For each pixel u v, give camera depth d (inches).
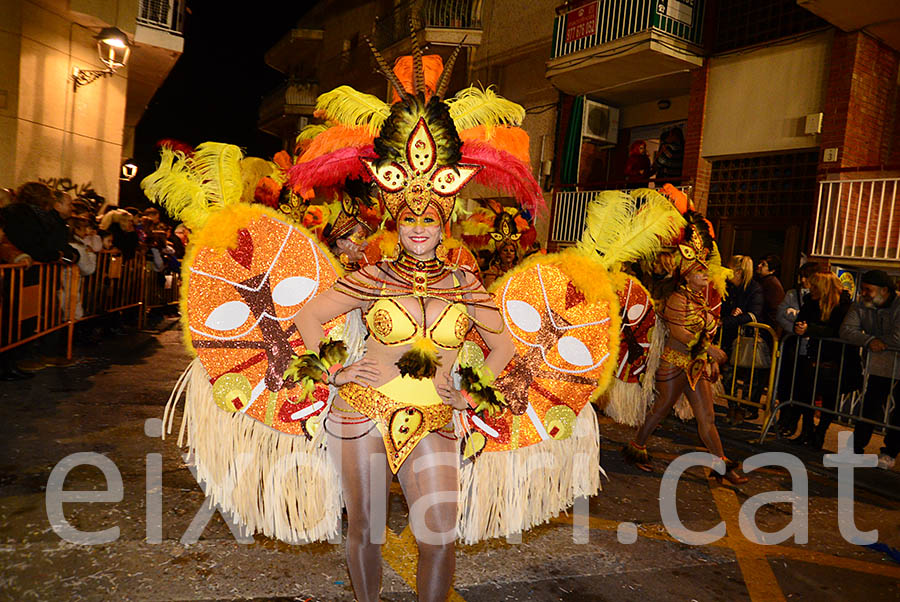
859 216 337.1
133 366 285.9
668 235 137.6
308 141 121.6
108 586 103.5
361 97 104.4
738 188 408.2
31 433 177.2
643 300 172.9
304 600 104.1
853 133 338.0
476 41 598.2
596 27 450.6
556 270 132.4
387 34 703.7
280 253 123.1
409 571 118.5
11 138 433.4
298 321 93.0
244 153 126.9
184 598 101.7
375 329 89.4
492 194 561.3
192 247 120.3
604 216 135.4
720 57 410.9
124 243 366.0
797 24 373.1
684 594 117.9
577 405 131.6
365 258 174.2
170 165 121.1
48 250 252.5
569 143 517.0
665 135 474.9
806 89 363.9
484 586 114.3
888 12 309.9
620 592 116.3
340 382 89.1
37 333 255.9
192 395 122.0
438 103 91.5
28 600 97.5
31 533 119.6
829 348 229.5
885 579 131.2
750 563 134.0
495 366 95.7
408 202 89.1
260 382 119.8
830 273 238.4
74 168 490.9
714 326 179.3
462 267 96.5
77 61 486.3
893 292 213.6
